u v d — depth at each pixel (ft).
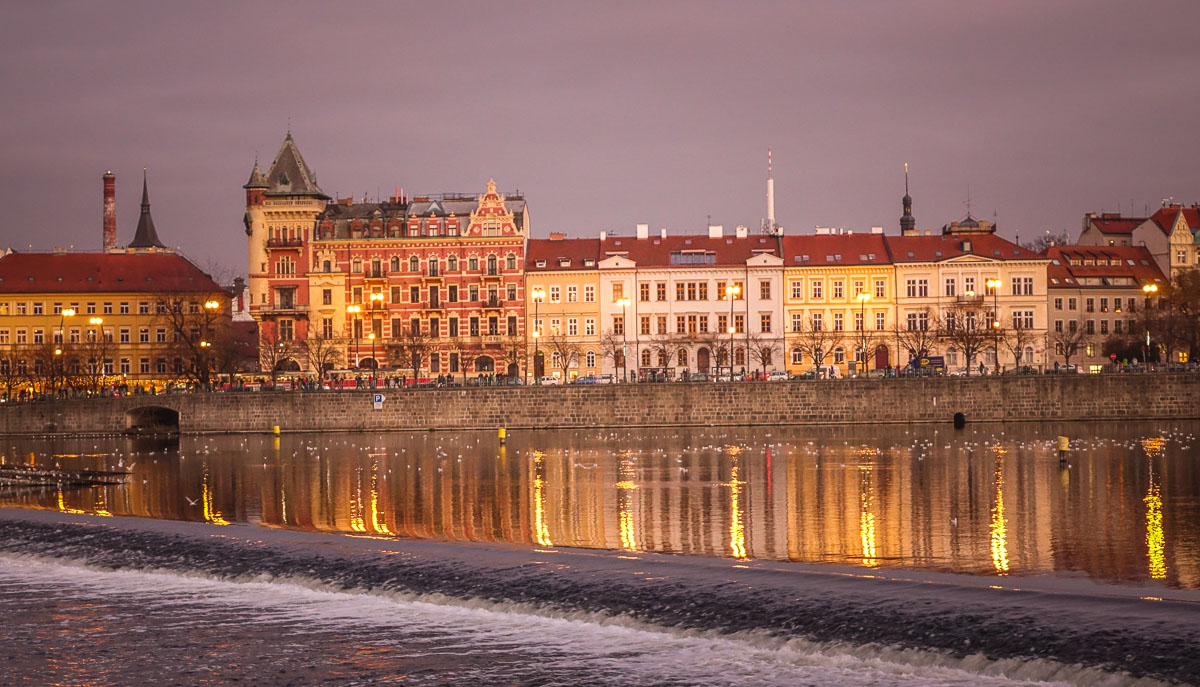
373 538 236.84
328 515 279.69
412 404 524.93
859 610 169.89
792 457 379.14
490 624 183.01
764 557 216.54
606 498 295.89
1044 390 508.12
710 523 255.70
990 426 492.95
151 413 555.28
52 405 530.68
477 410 523.70
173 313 647.15
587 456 396.98
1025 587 184.75
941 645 159.12
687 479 327.88
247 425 527.40
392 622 186.29
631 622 178.70
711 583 185.98
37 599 205.57
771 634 169.17
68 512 281.54
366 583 205.16
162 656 175.52
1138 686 143.02
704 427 514.27
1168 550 215.92
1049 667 149.59
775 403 513.86
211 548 228.63
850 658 160.56
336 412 526.16
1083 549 218.18
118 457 427.74
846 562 209.67
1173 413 504.84
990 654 155.02
